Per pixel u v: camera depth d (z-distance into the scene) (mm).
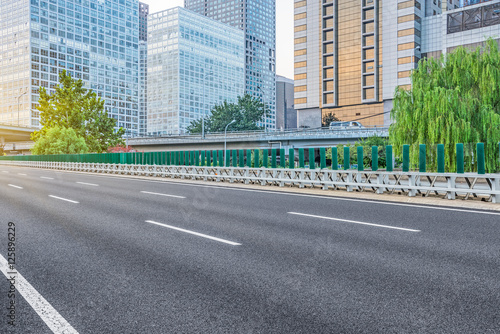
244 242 6578
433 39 88062
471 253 5711
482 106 19531
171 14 156000
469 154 18734
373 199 12672
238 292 4223
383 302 3902
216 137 71438
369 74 93562
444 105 19438
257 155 20609
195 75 161000
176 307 3846
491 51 20953
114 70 163750
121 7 167625
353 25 96375
